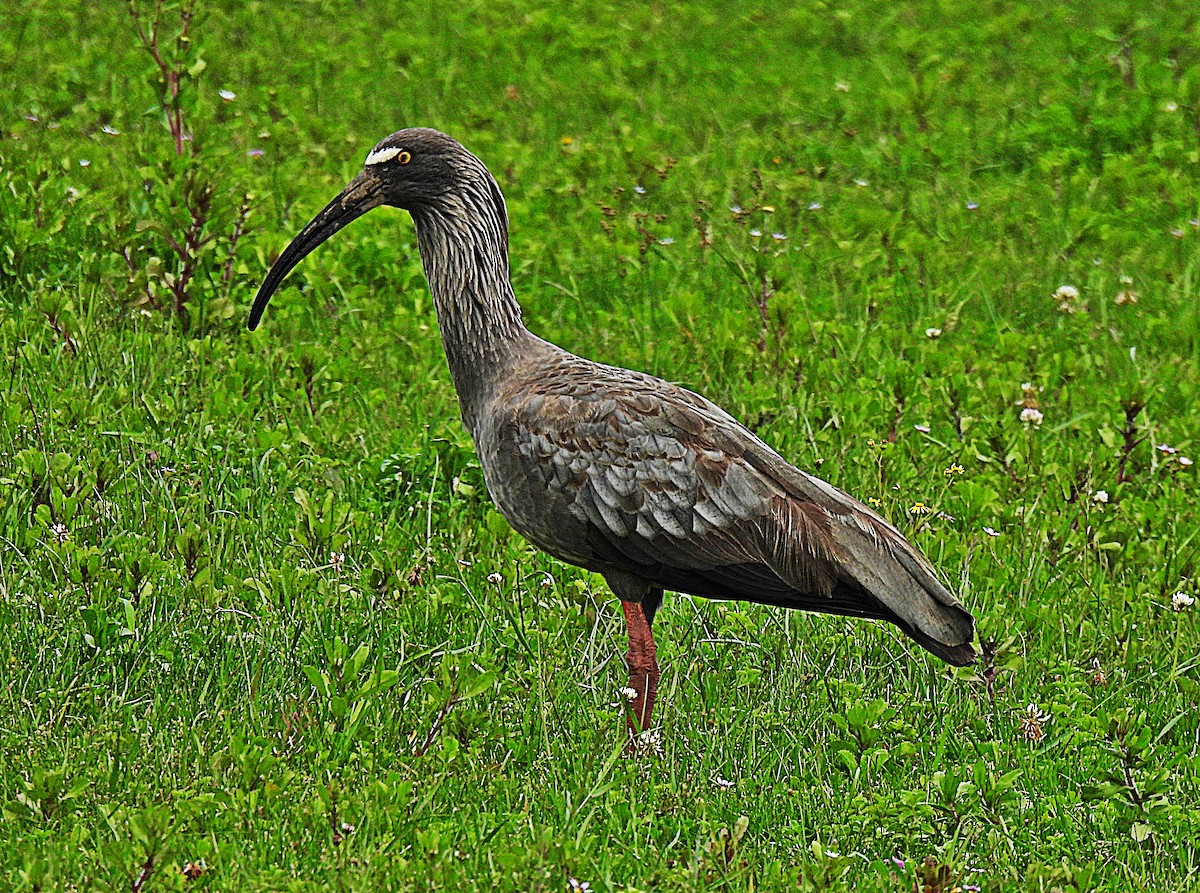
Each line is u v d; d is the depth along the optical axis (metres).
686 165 21.03
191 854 8.23
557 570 11.97
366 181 11.08
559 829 8.98
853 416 14.02
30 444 12.37
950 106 24.55
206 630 10.52
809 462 13.45
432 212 10.95
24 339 14.08
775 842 9.15
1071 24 28.97
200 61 16.98
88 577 10.52
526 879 8.21
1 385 13.20
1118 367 16.38
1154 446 14.23
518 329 10.83
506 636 10.94
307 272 15.98
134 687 9.94
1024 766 9.99
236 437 13.03
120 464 12.23
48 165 18.06
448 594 11.30
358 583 11.36
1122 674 11.22
